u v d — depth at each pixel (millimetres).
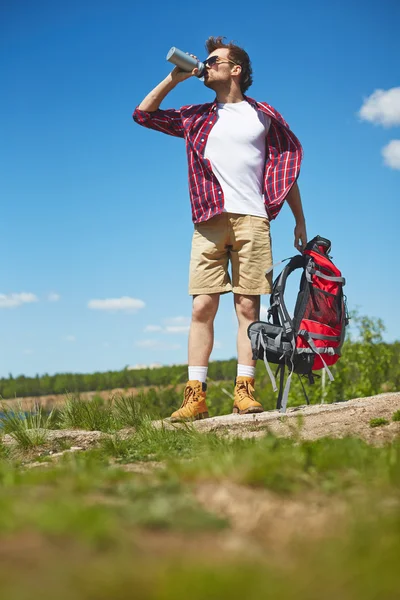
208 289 4863
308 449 2566
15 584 1135
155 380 15617
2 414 4875
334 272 4633
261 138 4965
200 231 4910
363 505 1681
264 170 5023
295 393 10305
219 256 4895
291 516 1705
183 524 1542
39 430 4594
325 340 4527
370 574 1187
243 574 1155
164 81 4992
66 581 1144
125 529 1490
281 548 1454
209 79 5008
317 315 4527
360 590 1133
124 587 1121
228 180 4816
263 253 4852
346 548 1330
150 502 1748
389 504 1706
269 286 4875
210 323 4922
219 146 4855
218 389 11141
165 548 1392
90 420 5109
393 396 4707
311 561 1294
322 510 1764
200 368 4891
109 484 2125
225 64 4988
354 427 3756
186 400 4844
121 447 3697
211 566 1222
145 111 5082
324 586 1150
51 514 1472
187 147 4949
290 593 1108
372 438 3389
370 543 1341
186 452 3340
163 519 1557
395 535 1388
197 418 4801
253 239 4805
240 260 4836
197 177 4891
